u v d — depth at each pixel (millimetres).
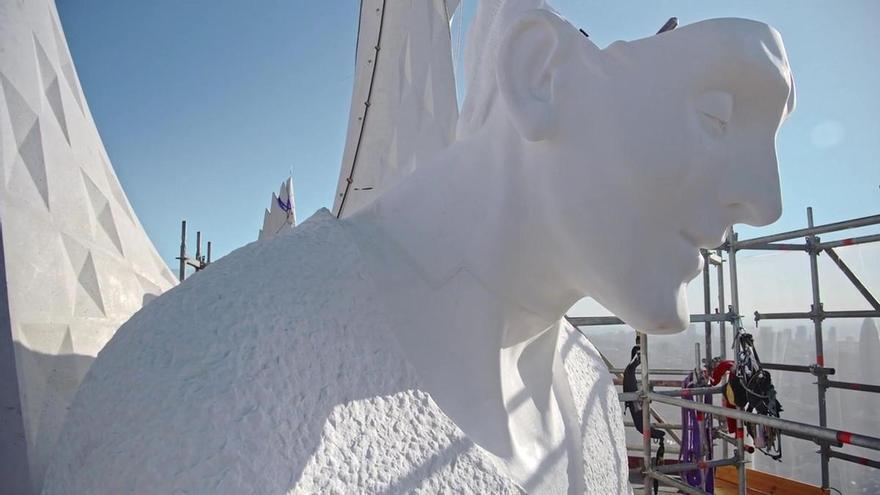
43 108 1703
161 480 768
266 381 841
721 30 1014
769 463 5371
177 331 894
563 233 1130
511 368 1290
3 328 1238
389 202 1298
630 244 1070
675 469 4031
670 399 3773
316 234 1121
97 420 860
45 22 1827
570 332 1856
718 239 1108
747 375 4277
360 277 1052
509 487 980
